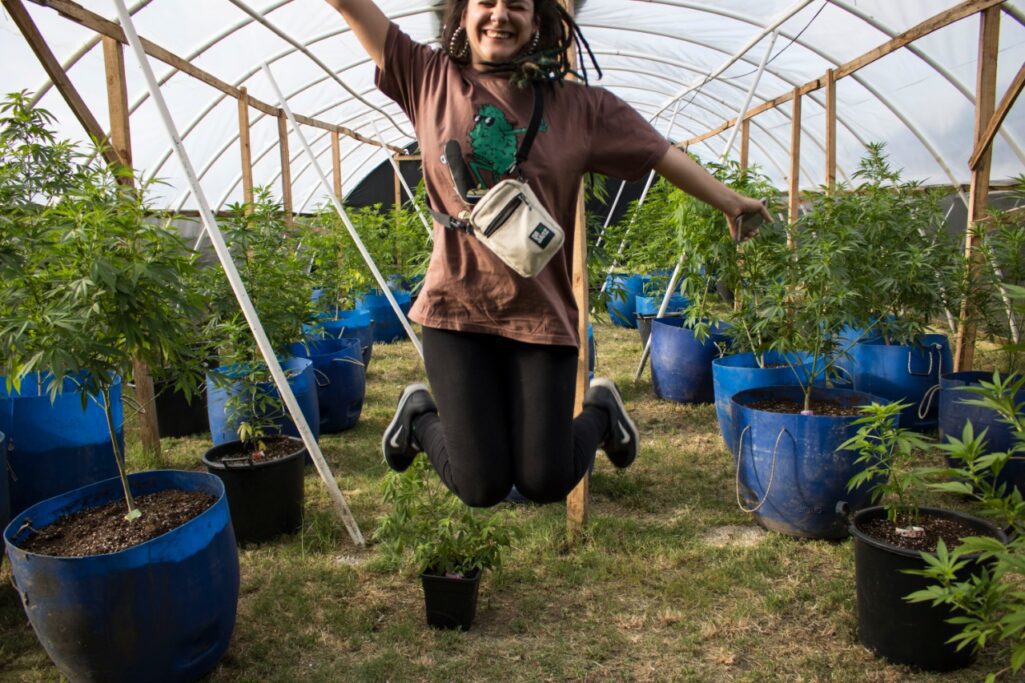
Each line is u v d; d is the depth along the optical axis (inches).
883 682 105.8
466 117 76.4
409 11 307.7
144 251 124.8
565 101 79.0
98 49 225.5
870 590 110.1
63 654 102.0
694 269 215.0
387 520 125.0
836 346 182.5
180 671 106.7
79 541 111.1
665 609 125.0
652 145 80.5
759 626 120.5
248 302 142.3
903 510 120.9
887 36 262.2
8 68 215.5
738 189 215.0
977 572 102.1
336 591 134.4
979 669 107.3
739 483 161.3
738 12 295.7
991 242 205.9
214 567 109.1
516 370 80.6
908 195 222.8
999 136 263.0
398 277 411.5
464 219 75.7
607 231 312.8
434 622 122.3
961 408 167.5
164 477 131.3
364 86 419.8
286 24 285.7
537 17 79.5
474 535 123.0
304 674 111.7
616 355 340.2
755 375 193.2
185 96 295.4
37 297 112.6
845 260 175.3
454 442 79.8
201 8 245.1
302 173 523.2
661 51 393.7
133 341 110.6
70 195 122.0
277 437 174.2
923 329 205.9
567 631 120.8
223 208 415.5
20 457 157.2
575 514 151.9
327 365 229.8
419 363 338.6
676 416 244.7
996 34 200.5
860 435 116.3
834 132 272.7
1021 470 157.5
